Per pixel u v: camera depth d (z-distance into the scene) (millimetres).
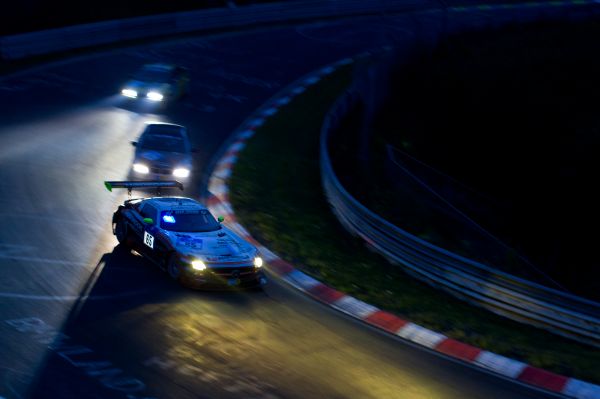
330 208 47125
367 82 73562
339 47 95750
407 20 111188
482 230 51500
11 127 53125
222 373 21875
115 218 34062
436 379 23859
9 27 83875
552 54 88250
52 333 22969
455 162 66625
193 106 66375
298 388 21625
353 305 30734
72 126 55531
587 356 29125
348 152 60531
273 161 54812
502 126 70250
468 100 75125
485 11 122500
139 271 30219
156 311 26047
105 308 25734
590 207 59031
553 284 48312
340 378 22781
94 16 91750
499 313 34062
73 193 41000
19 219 35219
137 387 20188
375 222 40375
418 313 30812
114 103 63812
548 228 58375
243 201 44781
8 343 21703
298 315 28234
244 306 28109
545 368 26344
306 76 82688
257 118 65688
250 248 31000
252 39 94938
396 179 56875
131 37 86625
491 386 23969
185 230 31109
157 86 64875
